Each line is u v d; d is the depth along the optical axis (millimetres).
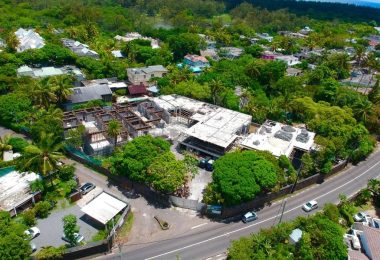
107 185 84125
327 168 91250
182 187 80188
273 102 126375
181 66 172375
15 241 56000
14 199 72188
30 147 75812
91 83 139000
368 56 184750
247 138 97625
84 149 97688
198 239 69812
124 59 171375
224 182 73062
